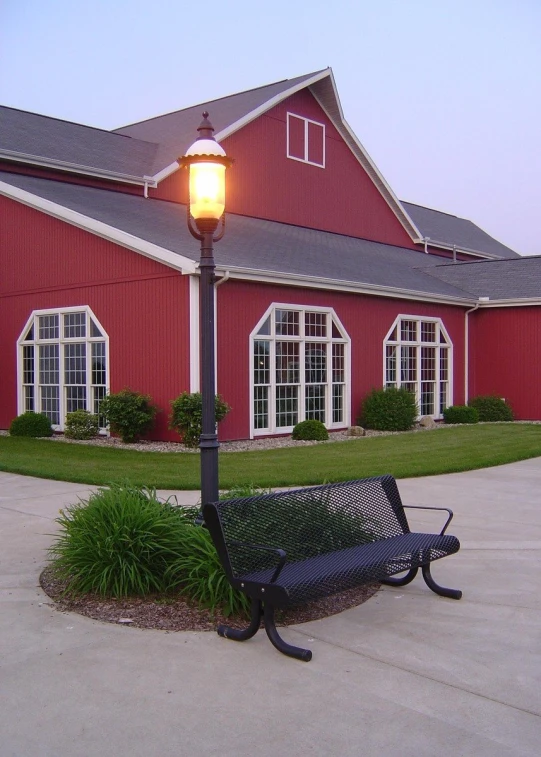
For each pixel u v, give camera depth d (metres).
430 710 3.88
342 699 3.99
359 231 26.11
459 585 6.03
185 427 14.12
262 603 4.80
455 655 4.60
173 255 14.16
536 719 3.79
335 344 18.08
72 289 16.70
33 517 8.28
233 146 21.17
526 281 23.41
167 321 14.73
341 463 12.13
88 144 21.95
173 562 5.68
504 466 12.47
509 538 7.55
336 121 24.59
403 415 18.39
